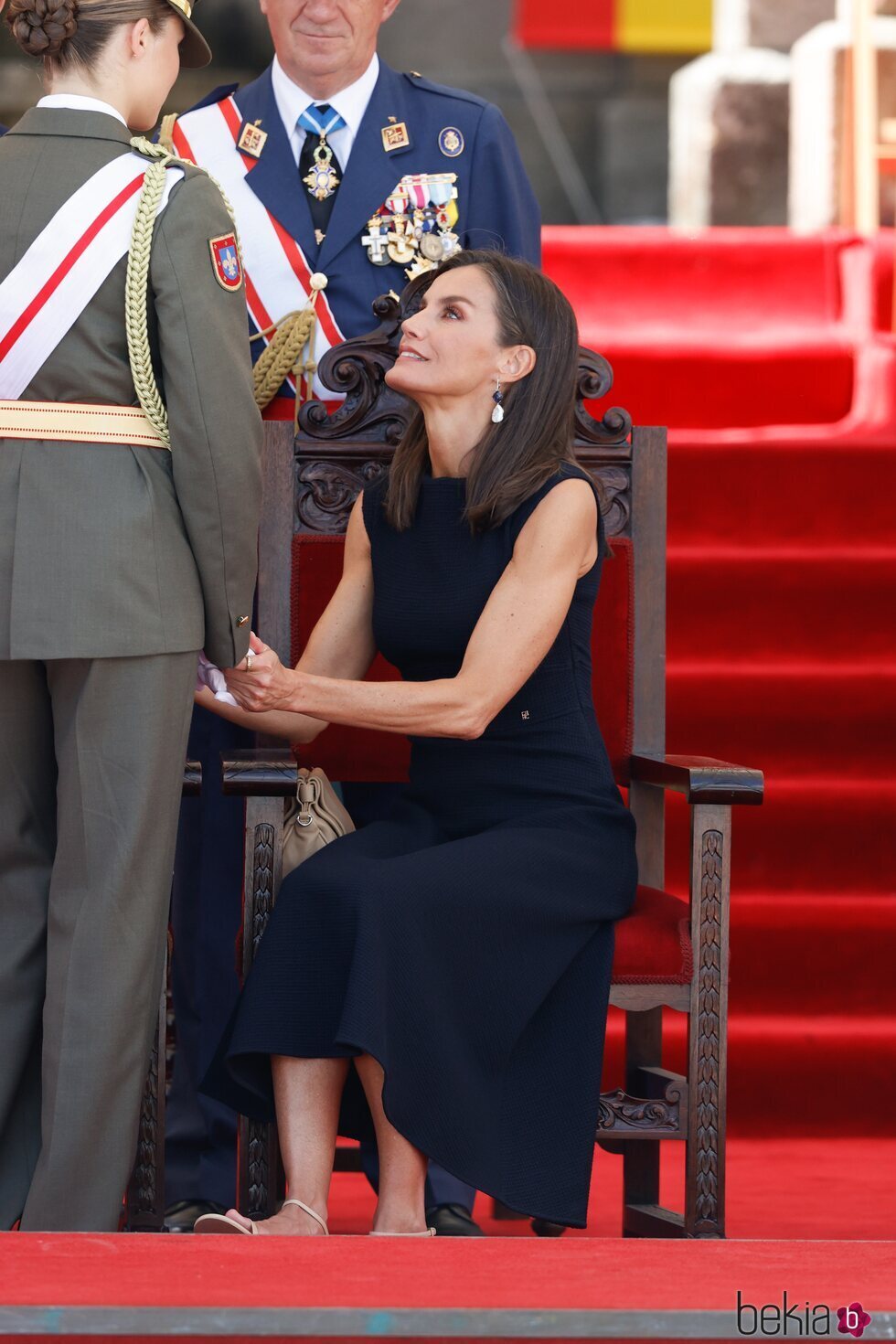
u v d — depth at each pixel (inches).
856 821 554.3
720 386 727.7
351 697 366.0
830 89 931.3
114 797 341.7
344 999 334.0
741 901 540.4
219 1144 431.8
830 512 649.6
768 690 580.7
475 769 387.9
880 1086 512.7
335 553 430.3
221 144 456.4
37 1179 345.1
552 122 1191.6
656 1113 371.9
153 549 336.8
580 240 788.0
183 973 442.9
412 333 387.5
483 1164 340.2
